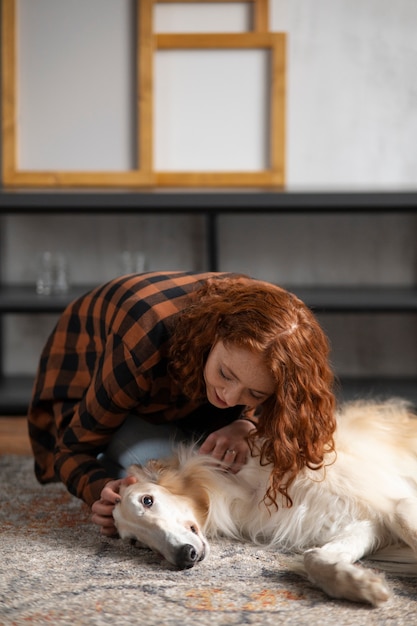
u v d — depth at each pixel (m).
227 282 1.80
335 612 1.45
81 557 1.74
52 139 3.51
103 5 3.47
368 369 3.70
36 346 3.70
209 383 1.69
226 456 1.88
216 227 3.46
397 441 1.89
